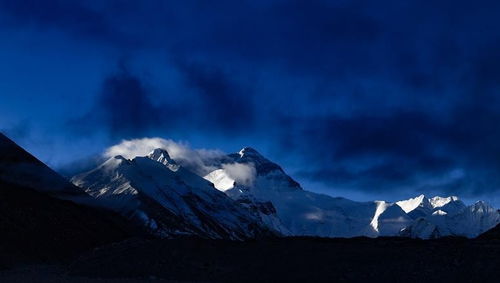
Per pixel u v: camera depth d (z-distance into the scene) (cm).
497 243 8706
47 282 8144
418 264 8312
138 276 9062
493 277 7700
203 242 10106
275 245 9706
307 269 8594
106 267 9512
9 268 11019
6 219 13862
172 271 9062
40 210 15450
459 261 8181
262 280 8469
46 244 13588
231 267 9006
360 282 8112
